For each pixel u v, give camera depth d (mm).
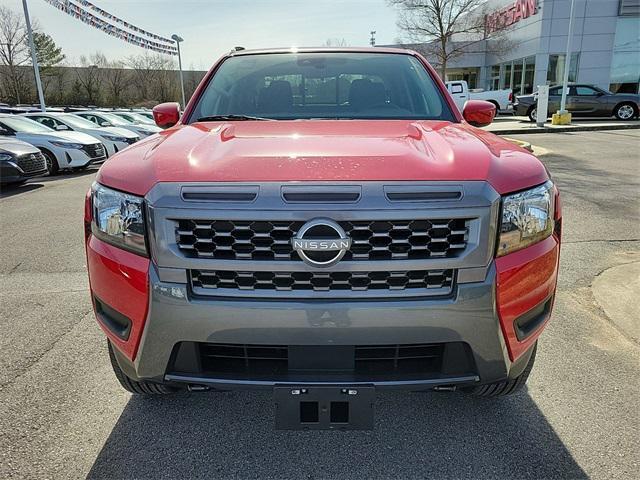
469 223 1625
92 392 2525
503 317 1706
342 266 1603
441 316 1644
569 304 3576
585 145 12953
